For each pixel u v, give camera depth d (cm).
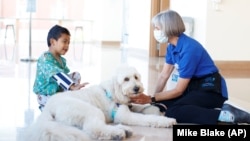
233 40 589
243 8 586
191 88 278
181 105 265
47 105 230
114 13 1222
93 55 792
